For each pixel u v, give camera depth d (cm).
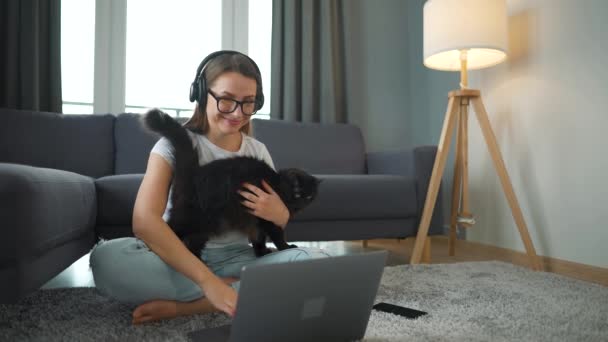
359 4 344
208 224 121
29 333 112
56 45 268
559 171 216
